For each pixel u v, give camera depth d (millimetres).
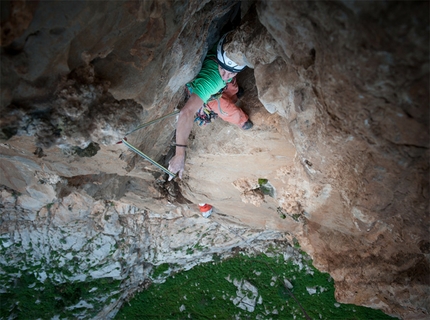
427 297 5996
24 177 7684
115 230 11305
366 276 6922
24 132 3539
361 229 6043
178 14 3729
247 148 5898
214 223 11289
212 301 13102
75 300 12523
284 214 7871
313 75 3623
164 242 12102
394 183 4270
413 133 3307
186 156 6602
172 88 4711
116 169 5965
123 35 3465
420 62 2646
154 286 13484
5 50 2844
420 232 5004
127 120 4027
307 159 5090
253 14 4426
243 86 5438
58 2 2775
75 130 3721
